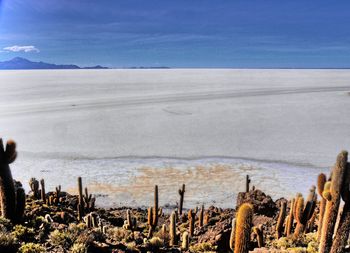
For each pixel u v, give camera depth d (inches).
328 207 322.3
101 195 1059.3
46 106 3508.9
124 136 2003.0
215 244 476.7
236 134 2052.2
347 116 2755.9
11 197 370.9
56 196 675.4
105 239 379.6
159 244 395.2
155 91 5728.3
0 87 6909.5
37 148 1694.1
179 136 1996.8
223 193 1081.4
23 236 343.3
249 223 237.0
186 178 1233.4
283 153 1595.7
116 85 7623.0
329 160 1470.2
